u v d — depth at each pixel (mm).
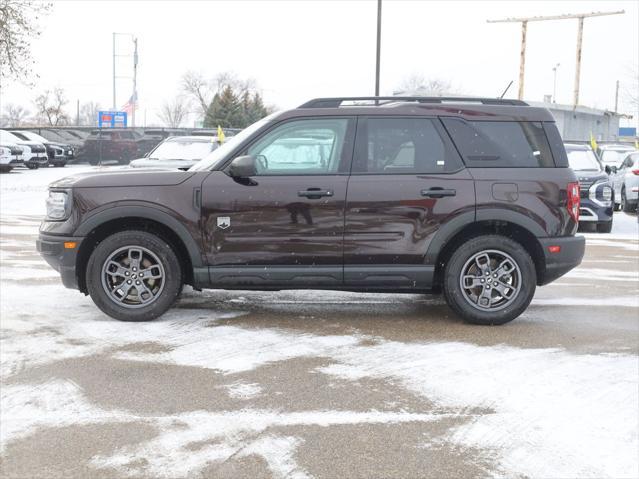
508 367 4941
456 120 6031
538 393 4438
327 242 5895
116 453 3557
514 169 6012
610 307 6914
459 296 6004
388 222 5898
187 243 5875
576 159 14805
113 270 5996
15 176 25625
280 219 5871
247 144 5957
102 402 4215
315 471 3387
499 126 6074
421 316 6441
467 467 3441
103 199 5852
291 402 4242
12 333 5652
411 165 5980
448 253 6141
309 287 6023
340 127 5996
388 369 4867
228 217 5863
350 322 6184
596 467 3447
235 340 5535
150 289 6035
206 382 4570
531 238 6113
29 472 3361
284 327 5965
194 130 33500
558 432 3852
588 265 9625
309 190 5852
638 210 15883
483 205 5914
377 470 3402
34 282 7629
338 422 3957
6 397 4273
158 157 13703
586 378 4727
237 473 3363
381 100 6215
